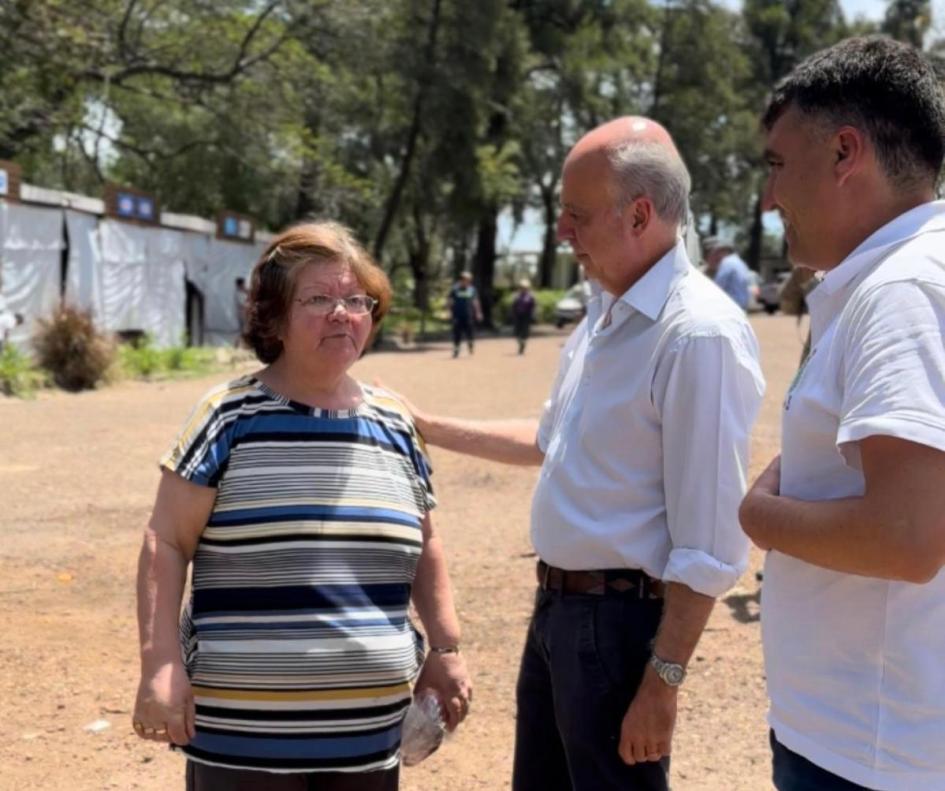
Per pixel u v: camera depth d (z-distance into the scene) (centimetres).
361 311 249
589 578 262
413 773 396
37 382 1584
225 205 3584
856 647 186
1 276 1755
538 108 3978
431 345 3050
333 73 2888
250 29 2592
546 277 5372
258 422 242
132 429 1197
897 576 171
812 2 6144
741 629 538
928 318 172
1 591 593
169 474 239
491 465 977
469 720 442
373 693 242
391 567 247
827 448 190
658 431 254
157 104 3159
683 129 4491
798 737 193
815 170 195
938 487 167
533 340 3372
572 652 262
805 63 202
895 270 179
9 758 396
